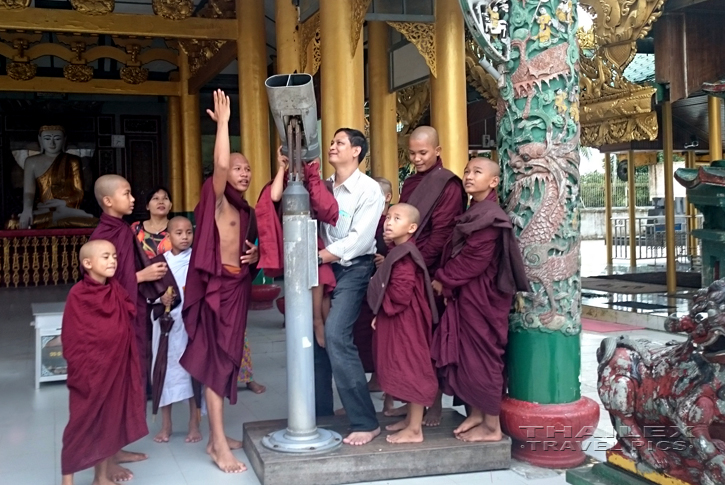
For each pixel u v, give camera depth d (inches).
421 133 170.1
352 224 161.9
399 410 180.5
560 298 157.5
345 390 156.3
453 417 175.3
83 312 134.5
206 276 155.6
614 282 469.7
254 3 396.5
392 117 409.7
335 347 156.7
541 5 157.8
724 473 116.3
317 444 149.8
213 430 160.7
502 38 160.9
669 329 122.3
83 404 135.3
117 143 653.9
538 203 158.2
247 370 225.5
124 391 140.9
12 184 642.2
